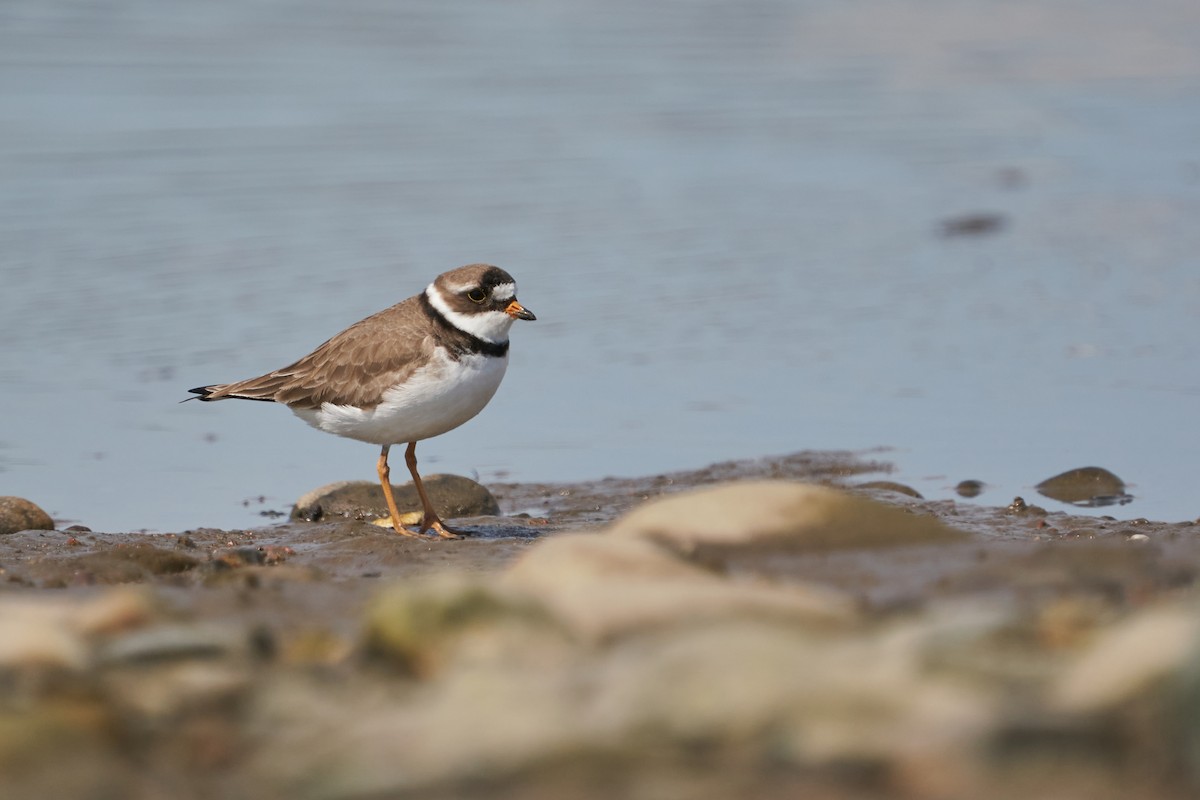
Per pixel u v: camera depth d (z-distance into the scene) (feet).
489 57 96.73
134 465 46.65
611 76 94.58
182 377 52.95
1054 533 35.99
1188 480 43.39
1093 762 17.81
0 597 30.22
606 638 22.59
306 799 18.51
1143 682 18.72
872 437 48.06
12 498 39.47
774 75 97.09
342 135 80.59
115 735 20.53
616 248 67.72
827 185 78.28
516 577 26.35
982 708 18.63
